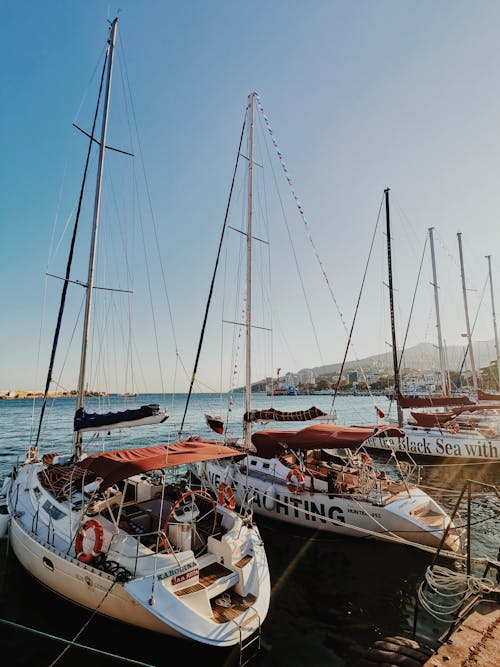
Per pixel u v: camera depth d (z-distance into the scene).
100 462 7.41
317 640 6.85
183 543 7.29
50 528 8.16
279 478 12.56
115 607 6.41
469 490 7.39
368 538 10.55
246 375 14.76
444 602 7.94
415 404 20.28
